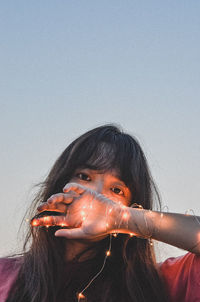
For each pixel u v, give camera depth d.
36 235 1.85
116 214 1.59
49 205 1.56
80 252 1.77
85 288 1.71
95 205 1.59
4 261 1.88
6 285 1.76
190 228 1.60
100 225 1.57
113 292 1.78
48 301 1.73
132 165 1.82
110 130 1.93
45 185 1.99
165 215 1.63
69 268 1.78
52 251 1.80
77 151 1.85
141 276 1.83
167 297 1.75
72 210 1.59
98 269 1.81
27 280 1.76
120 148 1.84
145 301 1.78
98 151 1.81
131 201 1.84
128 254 1.85
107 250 1.83
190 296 1.60
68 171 1.85
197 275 1.61
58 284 1.76
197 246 1.59
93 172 1.79
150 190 1.95
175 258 1.86
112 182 1.79
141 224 1.60
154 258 1.88
